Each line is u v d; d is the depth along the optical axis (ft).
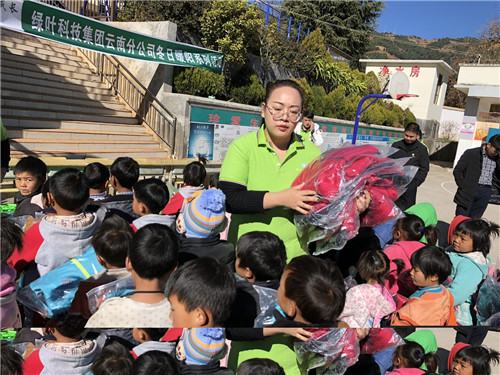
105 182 6.60
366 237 5.46
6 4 13.79
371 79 46.01
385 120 41.78
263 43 29.86
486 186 10.85
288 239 4.89
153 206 5.79
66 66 21.65
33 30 14.47
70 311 3.64
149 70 21.86
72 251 4.05
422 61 52.49
